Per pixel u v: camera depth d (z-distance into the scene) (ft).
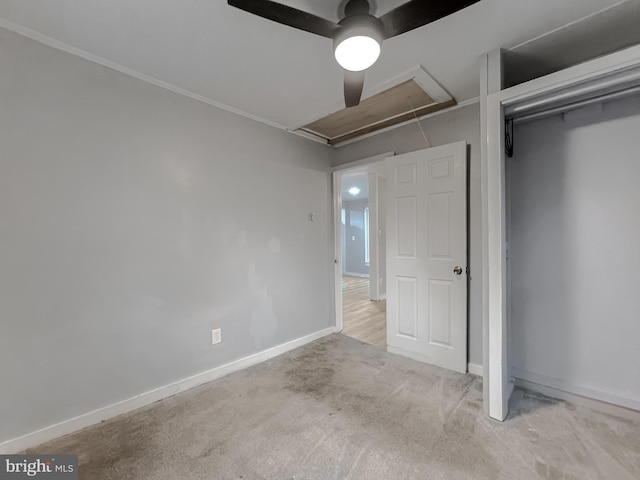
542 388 7.06
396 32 4.30
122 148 6.41
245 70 6.49
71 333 5.79
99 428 5.86
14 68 5.18
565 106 6.23
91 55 5.89
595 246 6.42
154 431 5.75
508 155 6.80
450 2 3.70
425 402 6.62
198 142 7.70
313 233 10.91
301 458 4.99
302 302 10.47
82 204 5.91
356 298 18.26
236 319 8.49
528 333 7.27
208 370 7.84
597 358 6.40
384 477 4.56
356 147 10.93
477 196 7.92
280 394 7.07
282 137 9.80
